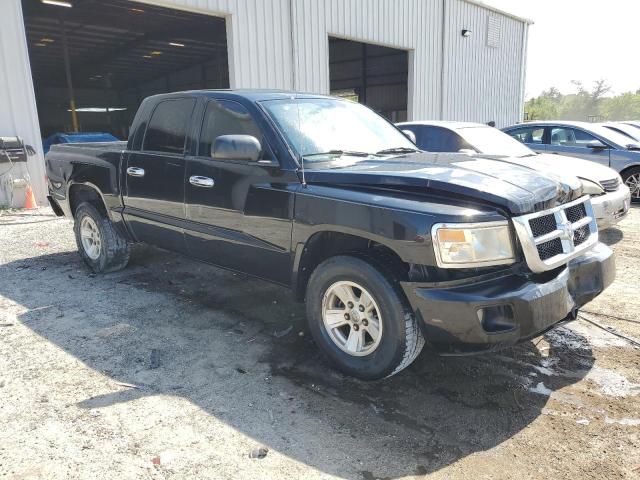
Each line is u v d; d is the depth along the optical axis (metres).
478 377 3.40
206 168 4.08
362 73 24.77
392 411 3.01
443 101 19.77
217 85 29.41
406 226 2.89
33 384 3.28
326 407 3.05
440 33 18.89
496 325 2.85
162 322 4.29
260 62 12.86
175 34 22.12
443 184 3.02
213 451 2.65
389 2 16.38
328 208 3.26
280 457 2.60
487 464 2.56
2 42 9.11
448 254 2.79
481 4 20.58
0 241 7.09
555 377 3.40
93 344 3.87
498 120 23.52
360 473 2.49
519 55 24.09
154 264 5.94
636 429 2.84
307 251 3.46
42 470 2.48
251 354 3.72
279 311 4.53
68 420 2.89
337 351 3.39
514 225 2.88
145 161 4.68
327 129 4.06
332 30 14.60
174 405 3.06
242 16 12.33
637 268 5.84
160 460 2.57
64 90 34.09
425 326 2.92
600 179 6.35
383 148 4.23
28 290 5.07
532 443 2.72
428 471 2.51
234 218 3.90
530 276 3.00
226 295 4.93
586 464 2.55
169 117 4.57
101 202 5.56
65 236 7.38
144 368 3.51
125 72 31.72
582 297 3.40
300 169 3.53
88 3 16.75
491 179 3.14
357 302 3.27
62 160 5.78
